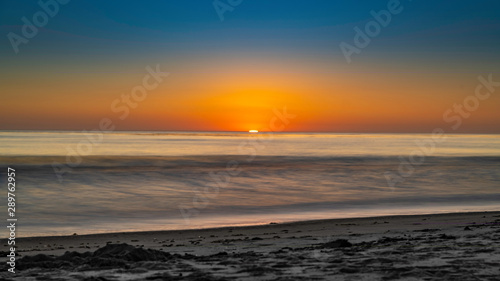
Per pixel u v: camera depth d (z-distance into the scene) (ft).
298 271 32.09
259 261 36.35
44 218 77.87
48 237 59.47
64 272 32.58
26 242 56.03
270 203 98.32
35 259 38.01
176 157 260.01
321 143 597.93
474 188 128.16
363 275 30.50
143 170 174.70
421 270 31.42
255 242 52.65
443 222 67.92
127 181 139.44
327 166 205.05
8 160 219.00
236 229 65.46
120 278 30.27
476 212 80.12
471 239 46.29
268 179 150.00
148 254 39.17
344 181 145.59
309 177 157.07
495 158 266.57
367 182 142.92
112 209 88.63
